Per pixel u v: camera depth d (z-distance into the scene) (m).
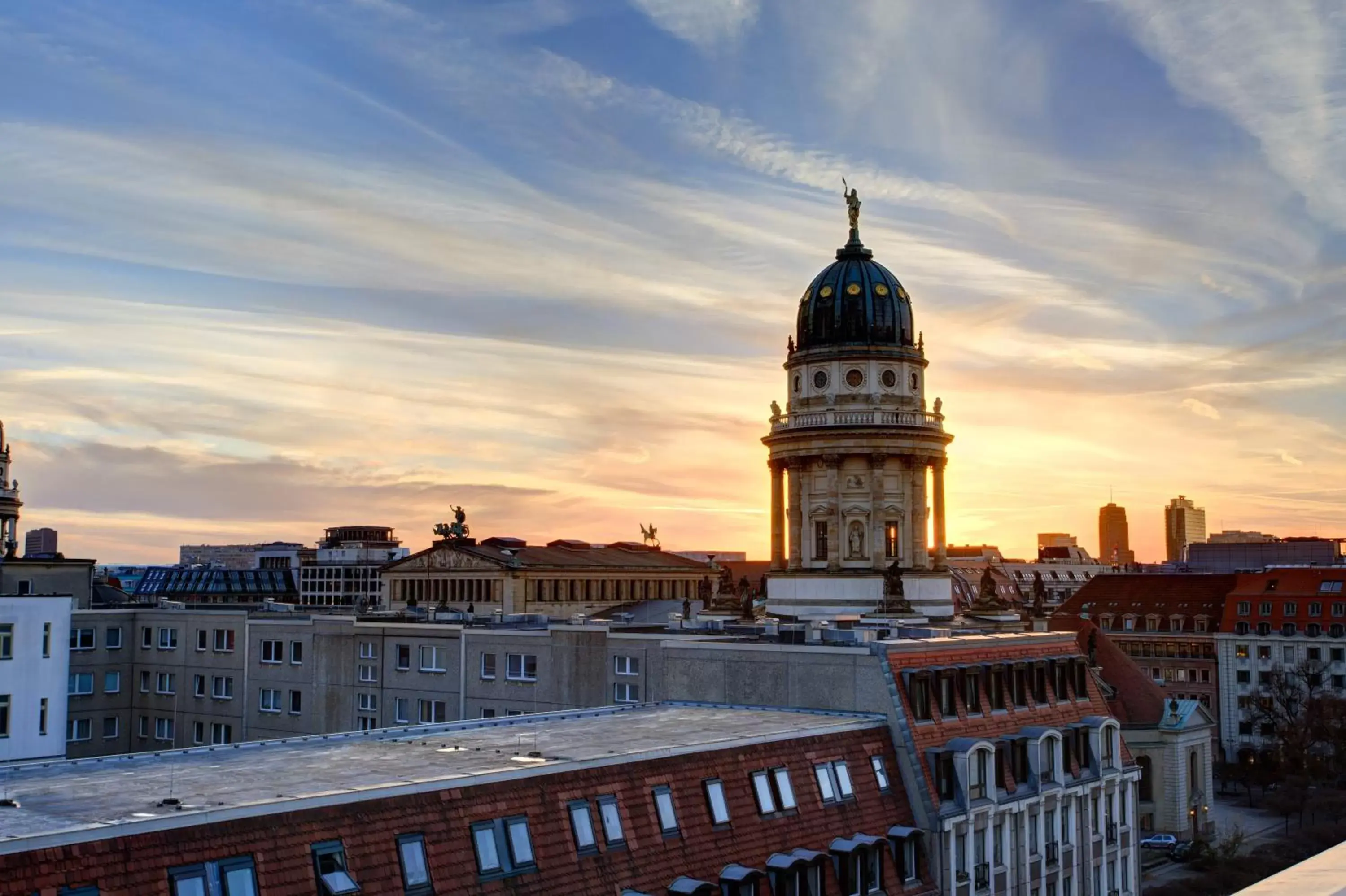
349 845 43.09
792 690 75.94
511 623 118.50
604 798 51.88
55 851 36.56
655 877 51.47
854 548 147.88
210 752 57.00
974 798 68.88
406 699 110.12
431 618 125.06
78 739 124.19
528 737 62.69
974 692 74.69
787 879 56.12
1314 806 156.38
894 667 70.94
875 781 65.19
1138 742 148.12
